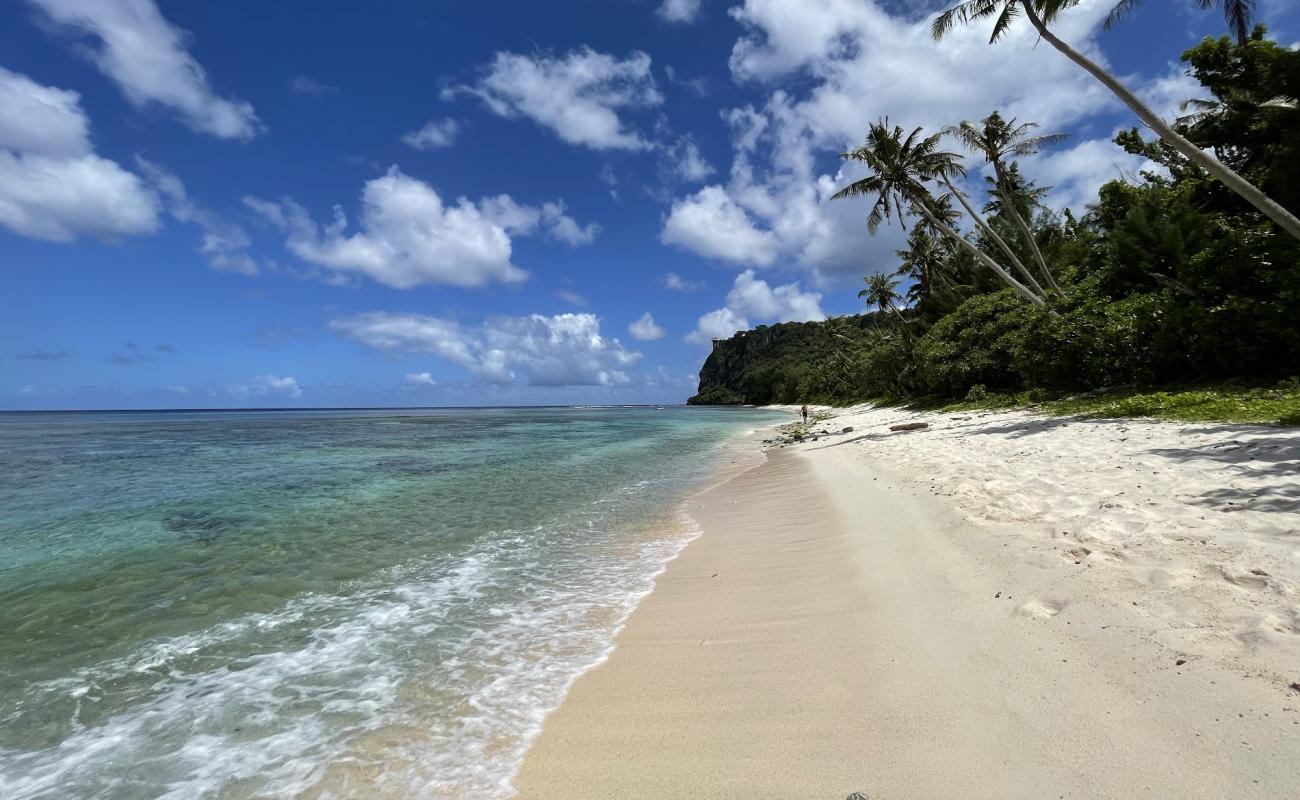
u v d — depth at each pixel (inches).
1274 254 550.9
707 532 334.6
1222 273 589.0
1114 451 350.9
